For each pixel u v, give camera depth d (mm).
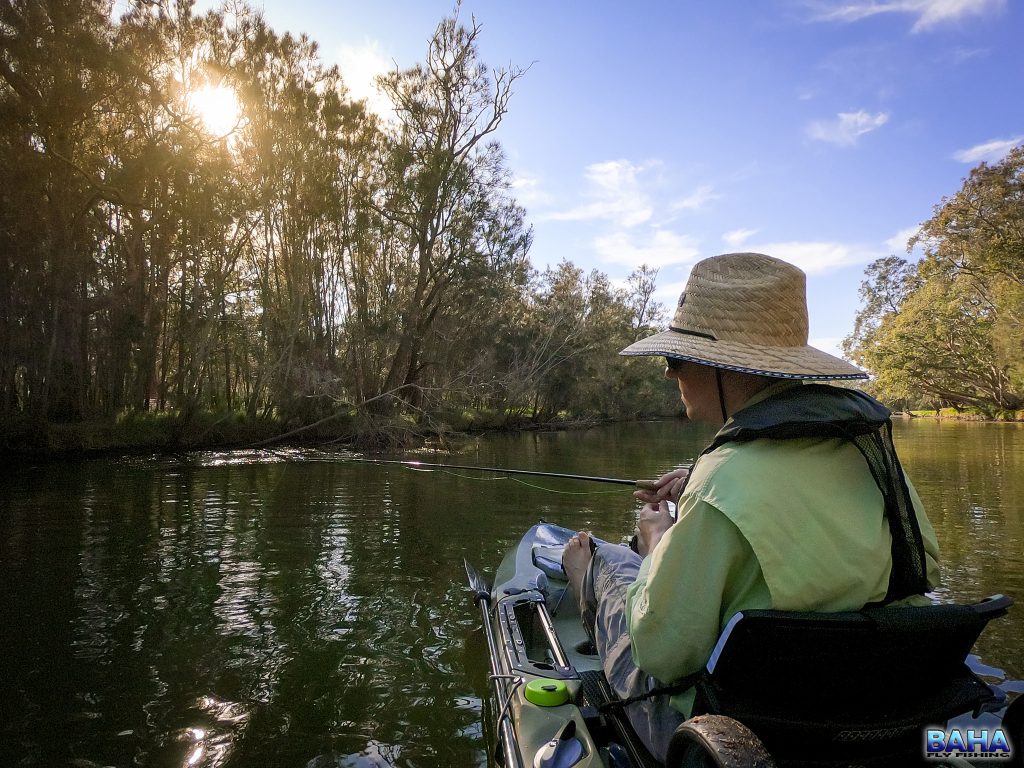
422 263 21312
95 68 13922
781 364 1551
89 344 16297
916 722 1445
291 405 18625
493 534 6762
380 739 2875
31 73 13617
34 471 12109
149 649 3812
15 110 13320
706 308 1686
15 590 4848
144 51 14984
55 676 3457
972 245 32281
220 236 17562
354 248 20812
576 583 2451
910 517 1515
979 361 39562
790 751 1448
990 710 1841
